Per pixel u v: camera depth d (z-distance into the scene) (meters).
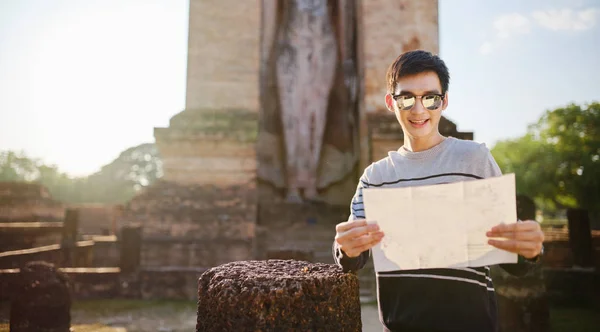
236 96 11.78
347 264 2.27
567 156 32.34
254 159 11.22
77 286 9.84
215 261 10.50
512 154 36.88
